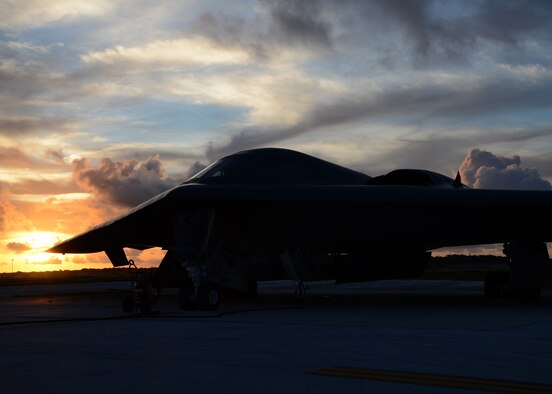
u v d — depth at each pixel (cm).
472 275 5938
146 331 1105
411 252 2291
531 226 1877
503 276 2102
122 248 2634
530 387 600
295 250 2023
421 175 2108
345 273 2158
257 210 1862
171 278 2112
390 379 641
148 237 2273
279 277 2052
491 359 755
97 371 703
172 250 2109
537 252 1894
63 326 1216
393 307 1703
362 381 632
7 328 1177
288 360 764
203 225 1675
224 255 1892
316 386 612
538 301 1972
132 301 1594
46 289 3912
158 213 1831
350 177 2228
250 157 2025
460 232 1917
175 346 898
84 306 1955
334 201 1595
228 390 600
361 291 3080
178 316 1438
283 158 2077
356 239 2000
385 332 1041
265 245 1991
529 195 1554
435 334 1004
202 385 623
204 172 2011
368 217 1909
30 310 1759
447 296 2377
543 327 1104
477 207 1523
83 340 979
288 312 1545
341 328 1114
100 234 2219
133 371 700
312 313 1498
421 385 612
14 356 816
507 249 1919
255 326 1177
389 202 1559
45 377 671
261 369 704
